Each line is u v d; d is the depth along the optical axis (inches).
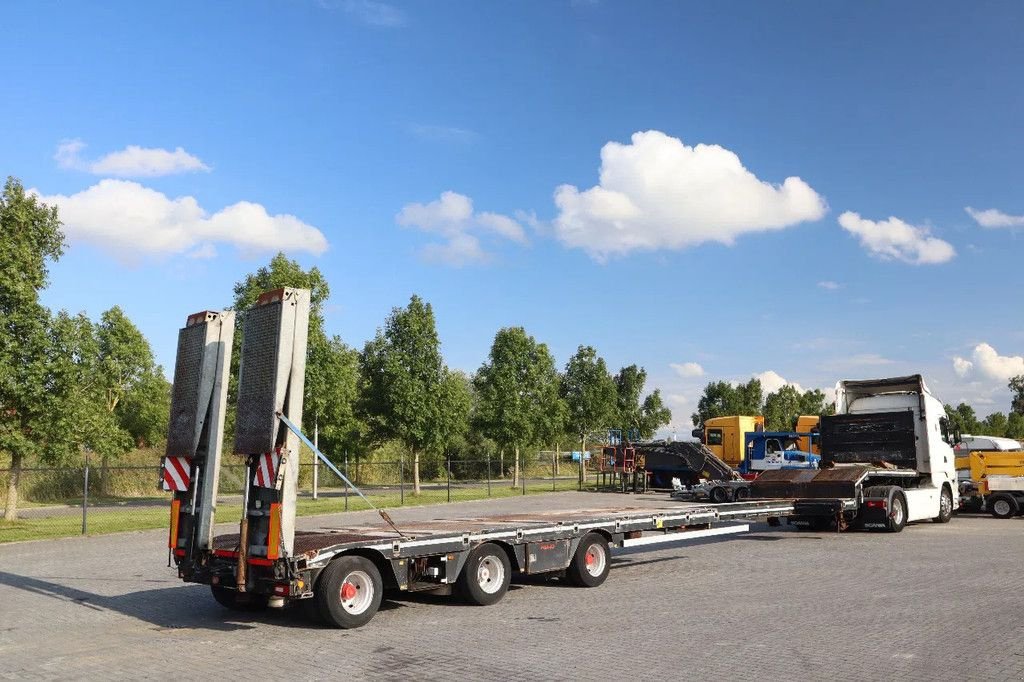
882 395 914.1
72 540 797.2
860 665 298.0
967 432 3097.9
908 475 844.6
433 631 370.6
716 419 1684.3
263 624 391.5
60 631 381.1
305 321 379.2
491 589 440.8
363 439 1535.4
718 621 381.7
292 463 365.7
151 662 319.9
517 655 321.4
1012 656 309.3
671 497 1326.3
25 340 884.0
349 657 322.7
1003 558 600.4
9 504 919.0
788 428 2861.7
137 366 1764.3
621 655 318.3
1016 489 986.1
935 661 302.7
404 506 1178.0
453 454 2324.1
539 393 1738.4
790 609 408.8
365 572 386.9
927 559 598.2
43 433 893.2
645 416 2778.1
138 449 1807.3
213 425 406.6
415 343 1475.1
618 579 524.4
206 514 399.2
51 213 976.3
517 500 1318.9
